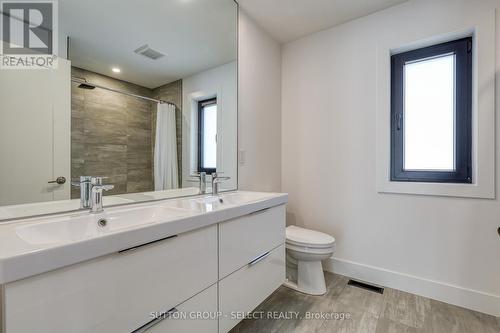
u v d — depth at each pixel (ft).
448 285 5.76
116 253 2.52
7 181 3.18
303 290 6.28
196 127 5.64
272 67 7.91
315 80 7.72
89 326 2.32
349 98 7.10
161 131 5.02
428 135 6.29
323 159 7.59
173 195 5.22
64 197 3.68
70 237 3.22
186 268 3.27
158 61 4.93
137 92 4.64
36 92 3.44
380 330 4.85
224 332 3.90
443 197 5.85
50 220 3.21
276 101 8.13
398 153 6.61
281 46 8.33
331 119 7.43
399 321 5.11
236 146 6.55
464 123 5.77
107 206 4.15
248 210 4.36
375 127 6.68
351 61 7.05
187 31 5.40
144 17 4.71
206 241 3.58
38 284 2.01
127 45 4.48
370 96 6.76
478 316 5.26
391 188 6.44
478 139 5.41
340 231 7.29
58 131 3.65
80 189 3.82
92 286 2.34
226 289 3.95
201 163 5.76
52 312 2.09
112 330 2.50
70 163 3.76
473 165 5.61
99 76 4.12
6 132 3.19
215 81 5.97
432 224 5.98
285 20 7.00
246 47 6.76
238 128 6.59
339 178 7.30
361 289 6.42
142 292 2.76
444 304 5.70
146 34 4.75
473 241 5.52
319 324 5.05
